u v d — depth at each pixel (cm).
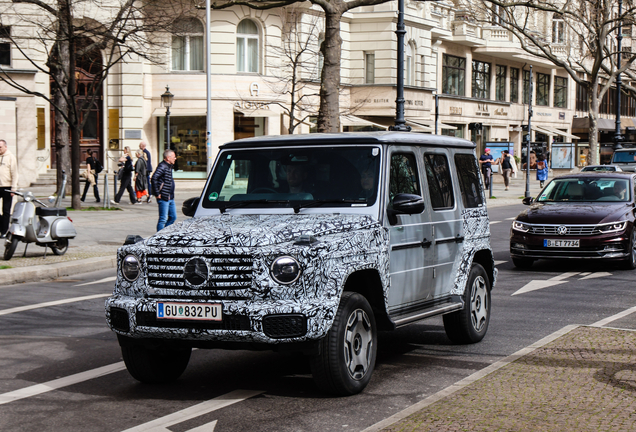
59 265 1340
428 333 852
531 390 563
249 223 609
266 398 595
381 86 4109
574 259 1401
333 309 554
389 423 493
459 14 4856
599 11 3644
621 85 4425
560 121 6500
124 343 599
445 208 747
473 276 784
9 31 3052
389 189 657
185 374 679
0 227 1648
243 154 700
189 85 3612
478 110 5212
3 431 525
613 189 1428
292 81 3338
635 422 483
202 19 3600
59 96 2723
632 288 1140
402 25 2314
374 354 614
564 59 5697
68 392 621
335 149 674
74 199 2386
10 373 684
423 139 731
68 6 2272
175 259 572
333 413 553
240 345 562
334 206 648
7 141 3234
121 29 2422
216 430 519
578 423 483
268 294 549
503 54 5325
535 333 836
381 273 621
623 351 687
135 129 3597
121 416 555
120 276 595
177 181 3641
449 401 539
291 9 3744
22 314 973
